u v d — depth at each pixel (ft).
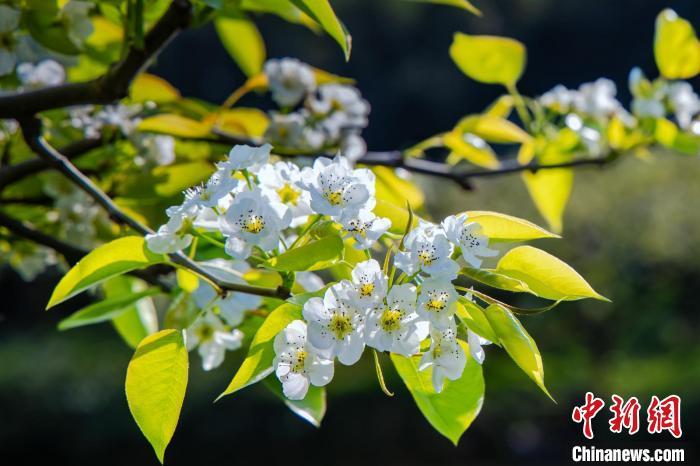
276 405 19.97
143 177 4.16
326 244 3.22
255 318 3.82
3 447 20.44
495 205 19.93
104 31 4.25
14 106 3.64
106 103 3.72
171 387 3.29
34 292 27.96
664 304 19.77
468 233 3.24
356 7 38.99
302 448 19.74
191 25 3.83
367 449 19.45
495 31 40.47
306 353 3.25
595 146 4.95
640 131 4.96
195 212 3.28
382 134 40.29
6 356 23.49
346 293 3.20
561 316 19.84
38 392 20.85
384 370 20.02
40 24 3.92
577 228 20.40
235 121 4.57
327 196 3.26
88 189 3.63
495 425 18.90
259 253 3.29
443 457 19.15
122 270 3.35
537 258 3.27
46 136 4.31
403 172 4.74
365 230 3.26
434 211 19.36
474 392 3.39
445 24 39.70
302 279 3.64
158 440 3.27
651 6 39.47
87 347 24.25
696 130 4.88
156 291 3.88
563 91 5.04
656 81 5.02
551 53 41.22
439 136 4.66
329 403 19.67
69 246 3.97
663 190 20.72
